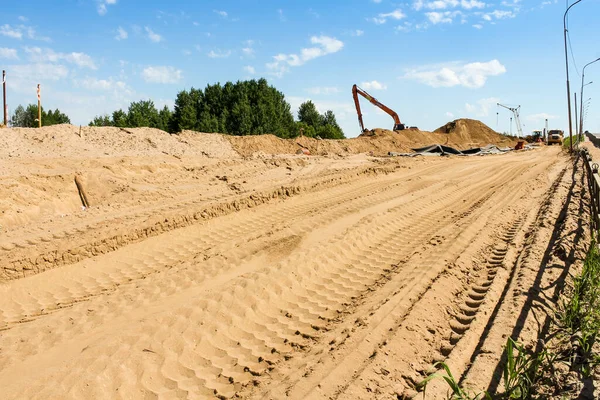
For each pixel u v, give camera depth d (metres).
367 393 4.51
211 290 6.96
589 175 13.95
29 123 55.66
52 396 4.48
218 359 5.38
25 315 6.98
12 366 5.22
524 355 4.73
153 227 10.46
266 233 10.23
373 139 42.69
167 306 6.75
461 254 8.67
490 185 18.61
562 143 59.22
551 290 6.91
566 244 8.78
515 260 8.41
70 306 7.19
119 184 15.12
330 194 15.45
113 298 7.17
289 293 7.16
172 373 5.05
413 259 8.58
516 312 6.14
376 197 14.91
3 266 8.08
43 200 13.05
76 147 21.39
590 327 5.59
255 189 16.02
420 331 5.75
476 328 5.85
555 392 4.53
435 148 36.78
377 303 6.64
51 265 8.66
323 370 4.91
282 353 5.49
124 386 4.73
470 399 4.26
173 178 17.41
